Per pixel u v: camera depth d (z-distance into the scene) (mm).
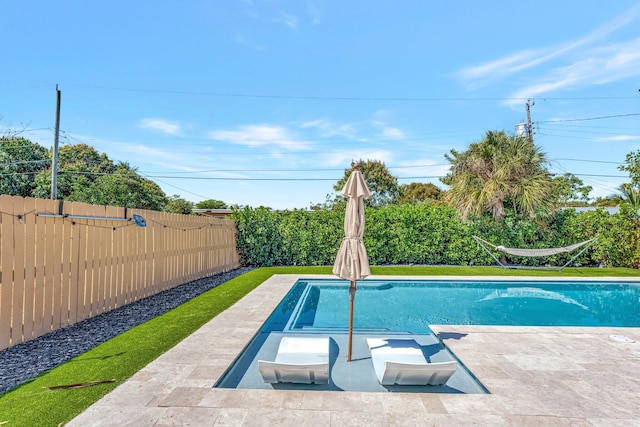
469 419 3068
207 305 7375
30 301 5117
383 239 15016
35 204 5195
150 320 6242
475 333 5719
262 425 2938
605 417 3119
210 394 3473
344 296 9750
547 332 5762
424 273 12211
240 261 15055
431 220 14961
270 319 6605
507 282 10836
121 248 7406
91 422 2947
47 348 4812
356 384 4039
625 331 5816
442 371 3688
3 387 3631
